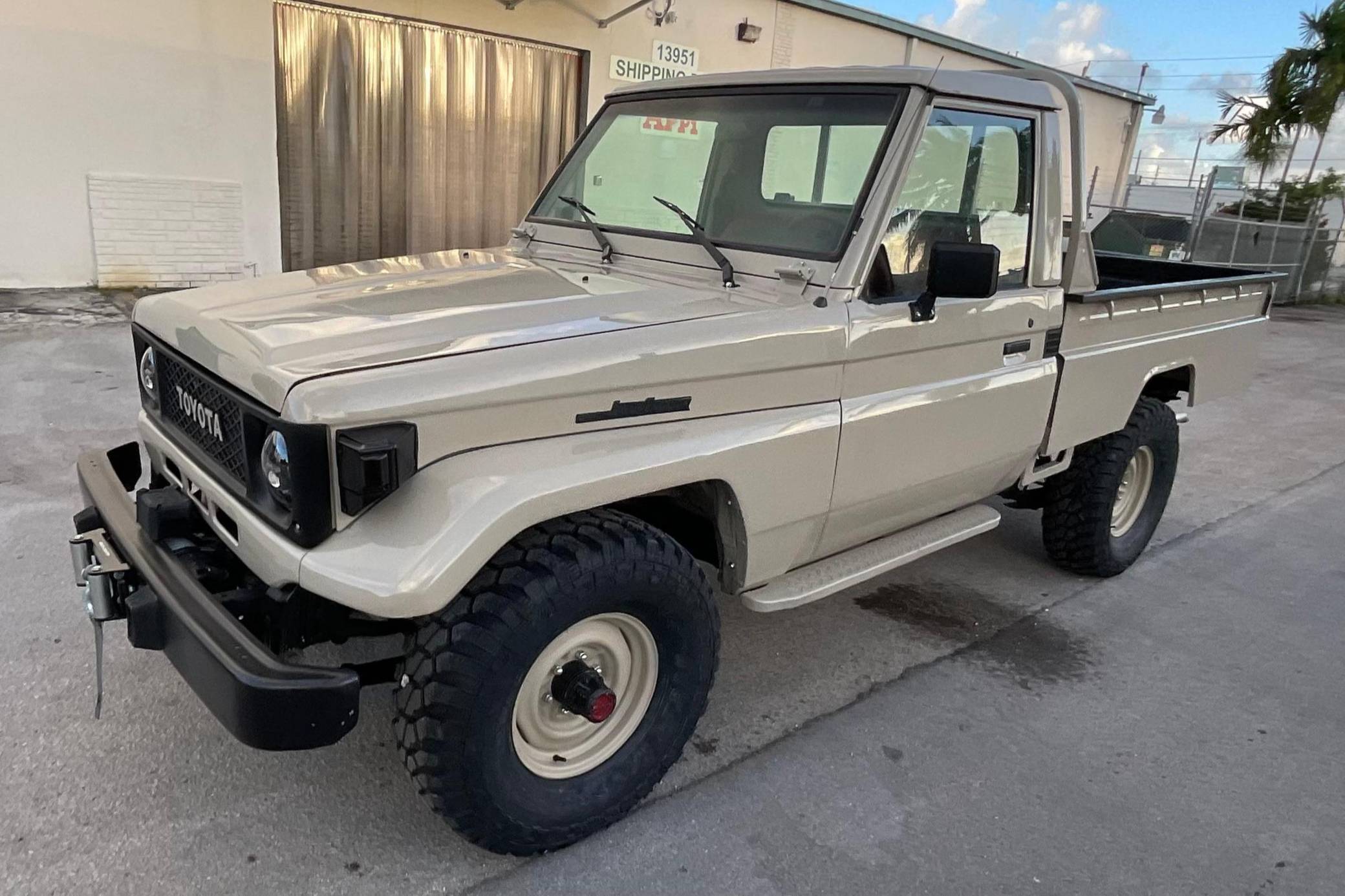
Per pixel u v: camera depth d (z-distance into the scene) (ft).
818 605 13.64
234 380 7.30
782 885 8.07
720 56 41.47
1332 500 20.35
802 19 43.45
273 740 6.51
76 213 29.58
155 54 29.37
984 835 8.90
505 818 7.63
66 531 13.67
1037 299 11.40
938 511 11.76
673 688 8.63
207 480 8.04
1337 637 13.70
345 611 8.06
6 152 28.14
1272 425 27.30
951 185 9.99
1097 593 14.75
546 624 7.30
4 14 27.04
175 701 9.93
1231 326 15.81
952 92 9.58
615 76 38.78
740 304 9.05
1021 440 11.72
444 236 37.06
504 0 34.32
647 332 8.01
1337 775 10.29
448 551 6.67
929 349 10.13
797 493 9.15
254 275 32.99
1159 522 17.57
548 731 8.09
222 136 31.12
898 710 10.98
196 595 7.16
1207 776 10.11
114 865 7.72
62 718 9.52
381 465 6.67
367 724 9.82
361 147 34.27
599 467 7.53
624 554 7.71
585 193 11.79
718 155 10.62
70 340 24.26
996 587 14.75
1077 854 8.75
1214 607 14.51
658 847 8.44
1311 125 63.26
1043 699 11.48
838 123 9.79
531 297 8.86
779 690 11.24
